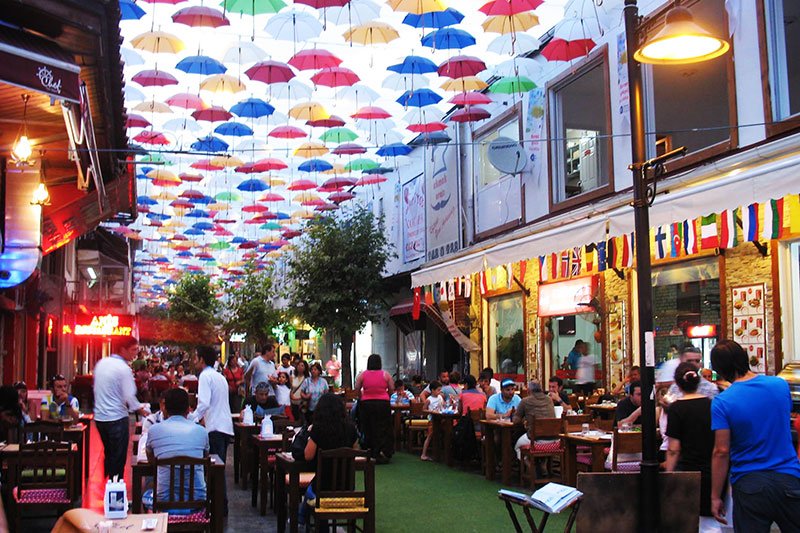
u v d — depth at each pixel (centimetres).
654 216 1016
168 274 4812
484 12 1186
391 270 2762
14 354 1839
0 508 318
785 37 1171
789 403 582
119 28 838
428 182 2434
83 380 2739
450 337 2489
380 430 1510
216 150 1817
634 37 689
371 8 1253
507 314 2008
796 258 1116
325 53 1333
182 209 2902
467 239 2145
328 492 771
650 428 654
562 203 1703
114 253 2916
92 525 520
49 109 938
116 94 1028
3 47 686
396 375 2886
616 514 643
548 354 1780
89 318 2805
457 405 1566
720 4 1262
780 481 555
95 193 1377
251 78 1370
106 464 1055
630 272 1471
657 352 1391
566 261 1527
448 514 1019
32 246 1021
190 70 1389
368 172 2392
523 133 1883
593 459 1096
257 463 1119
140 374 2628
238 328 4309
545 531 916
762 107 1167
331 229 2559
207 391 1024
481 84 1446
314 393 1633
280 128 1731
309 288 2539
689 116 1504
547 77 1778
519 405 1273
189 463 743
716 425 584
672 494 646
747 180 890
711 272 1273
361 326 2550
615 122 1531
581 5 1336
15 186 1028
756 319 1163
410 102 1531
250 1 1135
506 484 1255
